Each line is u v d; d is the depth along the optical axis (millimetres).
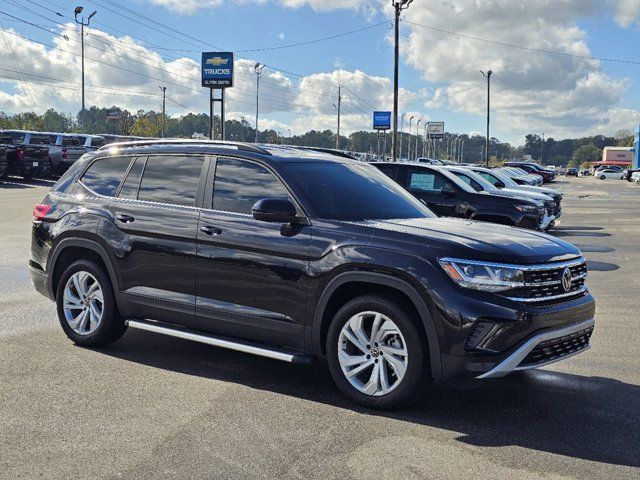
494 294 4473
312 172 5566
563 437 4320
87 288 6320
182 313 5668
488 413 4754
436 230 4898
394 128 38156
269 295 5191
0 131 32125
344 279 4828
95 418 4535
